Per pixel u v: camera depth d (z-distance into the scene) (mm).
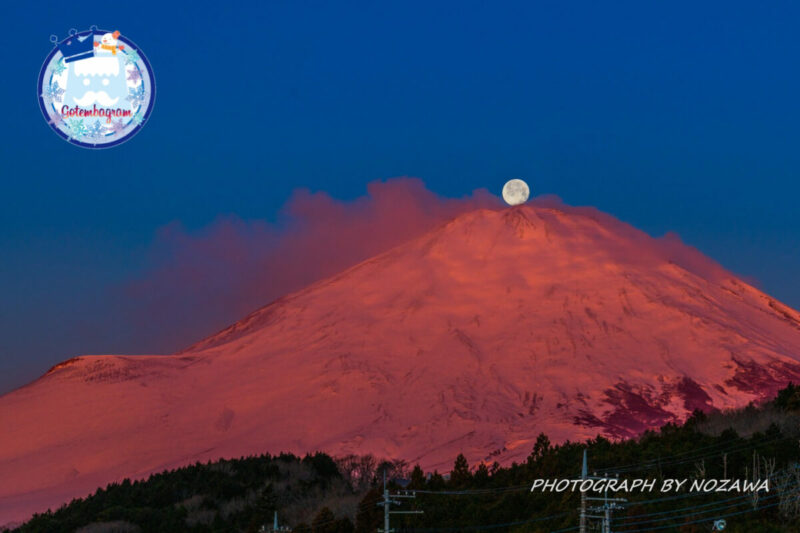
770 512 73688
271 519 114375
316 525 93312
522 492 89000
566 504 81188
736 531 69312
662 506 75438
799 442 86438
